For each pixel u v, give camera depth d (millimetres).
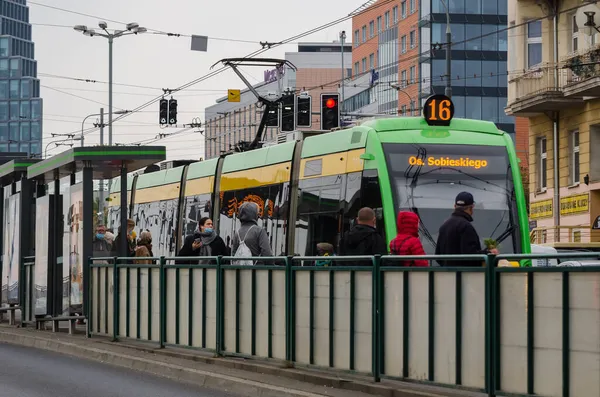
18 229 29406
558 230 52906
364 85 132250
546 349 11969
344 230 25031
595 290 11328
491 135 25188
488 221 24250
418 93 113062
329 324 15820
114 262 23109
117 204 45188
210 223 23047
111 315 23344
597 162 50438
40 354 22891
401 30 118438
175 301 20422
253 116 187375
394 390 14234
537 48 55406
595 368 11305
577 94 48969
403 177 24125
